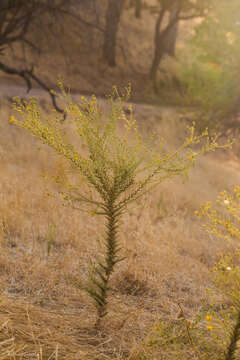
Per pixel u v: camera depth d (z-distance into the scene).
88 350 2.15
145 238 3.58
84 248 3.40
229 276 1.95
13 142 6.24
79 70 21.41
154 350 2.14
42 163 5.32
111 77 22.80
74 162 2.26
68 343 2.17
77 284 2.64
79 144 4.00
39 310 2.40
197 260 3.59
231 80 14.55
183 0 22.64
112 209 2.33
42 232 3.61
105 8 24.91
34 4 11.52
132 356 2.13
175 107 18.39
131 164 2.22
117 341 2.30
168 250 3.46
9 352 1.87
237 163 9.42
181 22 35.66
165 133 8.52
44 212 3.81
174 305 2.80
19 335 2.13
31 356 2.00
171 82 24.75
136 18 31.72
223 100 14.05
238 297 1.91
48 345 2.11
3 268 2.90
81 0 14.98
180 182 5.91
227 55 15.88
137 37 29.66
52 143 2.20
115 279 3.02
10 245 3.31
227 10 16.33
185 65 25.02
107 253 2.37
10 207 3.76
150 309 2.74
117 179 2.23
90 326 2.37
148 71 25.86
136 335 2.39
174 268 3.27
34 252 3.17
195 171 7.14
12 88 16.48
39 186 4.21
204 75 16.47
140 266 3.12
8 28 11.30
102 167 2.23
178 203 5.27
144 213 3.99
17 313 2.31
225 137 10.81
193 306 2.83
